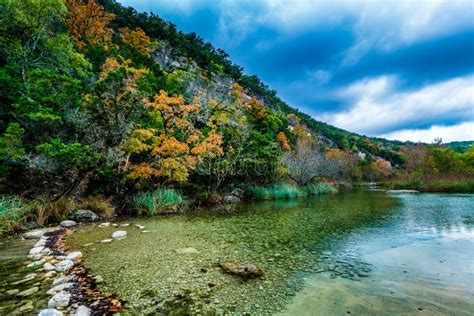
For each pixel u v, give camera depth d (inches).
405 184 1166.3
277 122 1653.5
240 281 154.9
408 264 189.5
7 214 281.9
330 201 668.1
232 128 734.5
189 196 581.0
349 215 428.8
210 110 698.2
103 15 1609.3
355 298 133.6
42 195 361.7
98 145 375.6
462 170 1204.5
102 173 408.2
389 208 511.2
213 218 402.6
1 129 361.7
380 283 153.9
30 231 286.4
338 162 1493.6
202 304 125.3
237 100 895.7
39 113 334.0
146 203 438.6
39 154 349.1
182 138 529.0
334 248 232.2
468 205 536.1
